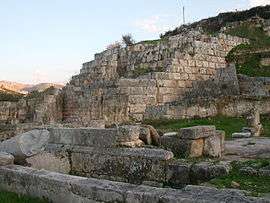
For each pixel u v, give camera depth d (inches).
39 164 442.3
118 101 1256.2
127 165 375.9
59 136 449.1
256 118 764.6
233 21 1914.4
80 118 1379.2
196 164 339.0
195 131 399.5
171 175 344.8
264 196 246.7
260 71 1368.1
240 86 1274.6
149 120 1091.3
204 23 2038.6
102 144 408.2
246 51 1499.8
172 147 409.1
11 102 1499.8
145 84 1257.4
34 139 452.4
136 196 268.7
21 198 342.3
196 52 1405.0
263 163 350.3
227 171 329.4
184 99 1188.5
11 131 784.9
